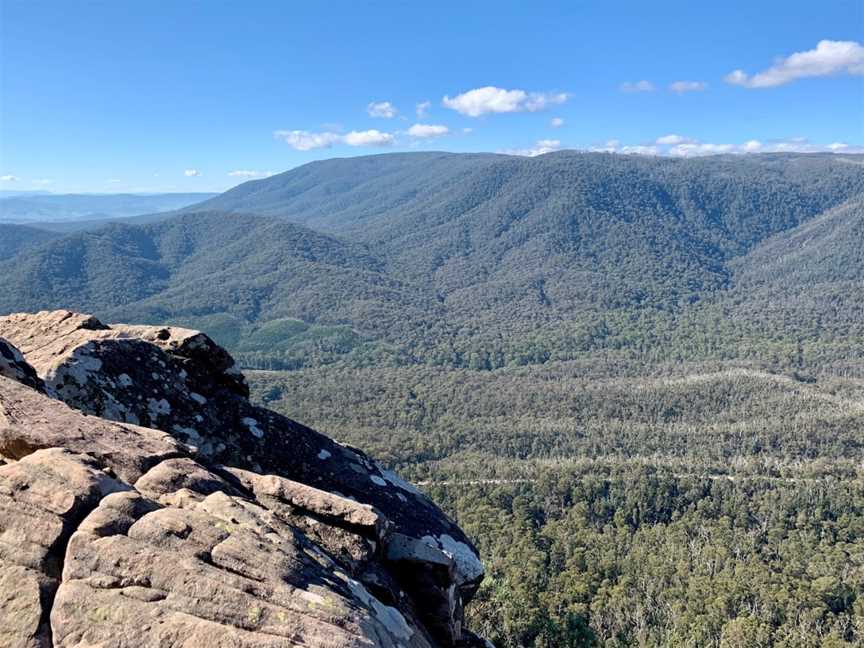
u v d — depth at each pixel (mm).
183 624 6359
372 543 9719
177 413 12555
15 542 7219
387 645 7039
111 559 6918
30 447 8648
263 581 6949
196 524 7465
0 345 10938
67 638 6395
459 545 12531
